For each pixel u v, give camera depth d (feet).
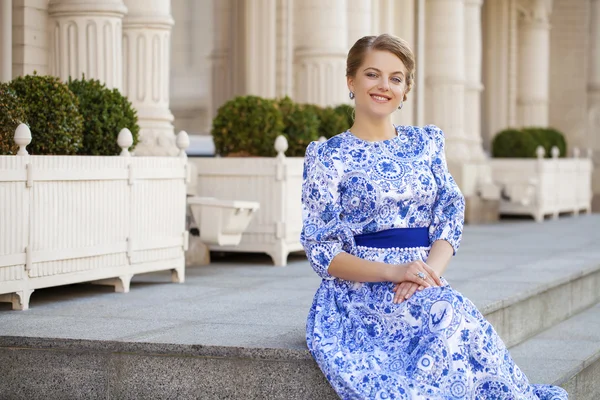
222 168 33.27
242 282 27.86
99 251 24.16
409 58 17.47
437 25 61.82
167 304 23.22
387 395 15.26
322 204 17.08
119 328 19.49
